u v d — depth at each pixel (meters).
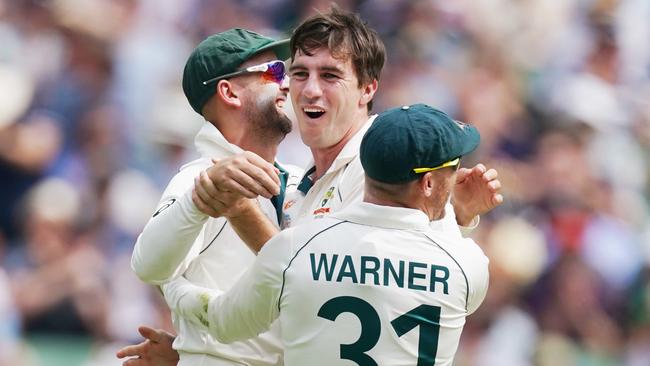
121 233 36.44
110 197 36.84
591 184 41.25
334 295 13.68
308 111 15.16
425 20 42.81
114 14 40.97
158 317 34.78
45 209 35.31
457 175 15.66
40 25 40.09
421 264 13.78
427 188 13.93
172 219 13.97
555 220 39.53
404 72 41.56
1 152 36.69
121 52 40.41
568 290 38.09
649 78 46.25
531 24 45.16
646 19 47.53
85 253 35.03
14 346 33.44
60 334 33.91
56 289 34.16
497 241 37.78
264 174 13.60
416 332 13.70
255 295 14.02
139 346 16.44
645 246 40.72
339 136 15.27
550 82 43.78
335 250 13.77
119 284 35.09
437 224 14.34
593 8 46.38
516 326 36.88
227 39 15.65
